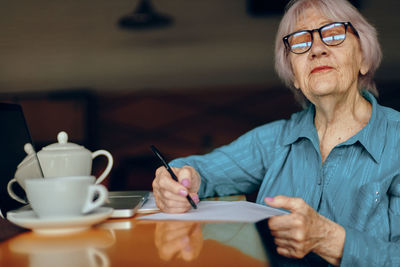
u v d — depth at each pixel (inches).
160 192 36.4
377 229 39.4
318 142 45.9
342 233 33.3
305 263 39.6
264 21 246.1
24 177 36.4
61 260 21.8
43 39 255.1
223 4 247.9
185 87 257.3
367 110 45.9
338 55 43.1
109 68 257.4
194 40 252.7
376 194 40.0
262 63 250.1
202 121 257.6
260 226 31.5
